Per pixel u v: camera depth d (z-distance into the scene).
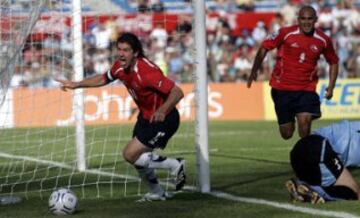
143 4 46.22
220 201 26.28
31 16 27.38
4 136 52.12
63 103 54.47
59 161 39.53
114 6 58.84
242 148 46.97
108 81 25.98
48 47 46.00
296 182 25.83
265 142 50.69
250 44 85.06
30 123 56.84
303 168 25.69
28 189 30.23
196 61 28.02
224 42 84.12
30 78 57.12
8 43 27.08
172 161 26.42
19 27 27.28
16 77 56.59
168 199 26.88
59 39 46.91
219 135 56.31
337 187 25.66
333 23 86.06
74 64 35.19
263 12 89.12
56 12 37.38
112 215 23.91
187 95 67.75
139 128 25.83
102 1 41.50
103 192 28.97
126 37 24.83
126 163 38.69
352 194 25.69
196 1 27.94
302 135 33.12
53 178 33.41
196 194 27.94
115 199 27.20
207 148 28.39
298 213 23.70
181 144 49.12
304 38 32.31
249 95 72.06
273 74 33.44
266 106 71.75
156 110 25.23
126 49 24.73
